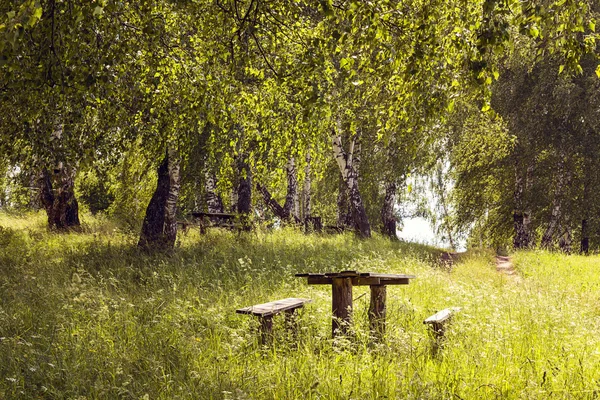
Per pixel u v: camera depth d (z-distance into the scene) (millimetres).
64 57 6711
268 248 15523
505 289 11789
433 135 7477
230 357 6234
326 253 15539
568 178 28844
